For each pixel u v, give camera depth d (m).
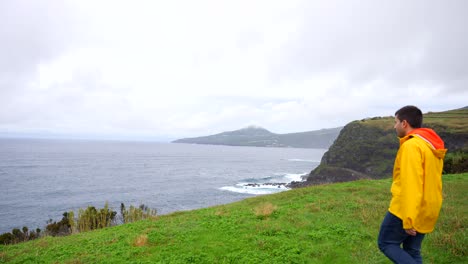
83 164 155.62
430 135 4.52
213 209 15.66
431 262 6.63
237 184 95.75
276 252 7.80
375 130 113.50
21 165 139.50
